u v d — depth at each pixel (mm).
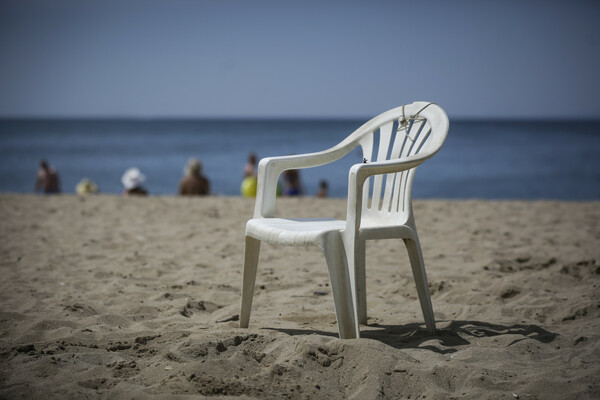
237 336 2652
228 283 4133
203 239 6043
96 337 2830
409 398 2115
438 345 2691
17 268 4645
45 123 163375
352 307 2559
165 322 3156
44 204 8930
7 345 2705
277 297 3779
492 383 2191
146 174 26531
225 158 37781
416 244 2809
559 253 4938
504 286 3777
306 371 2264
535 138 68125
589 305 3303
